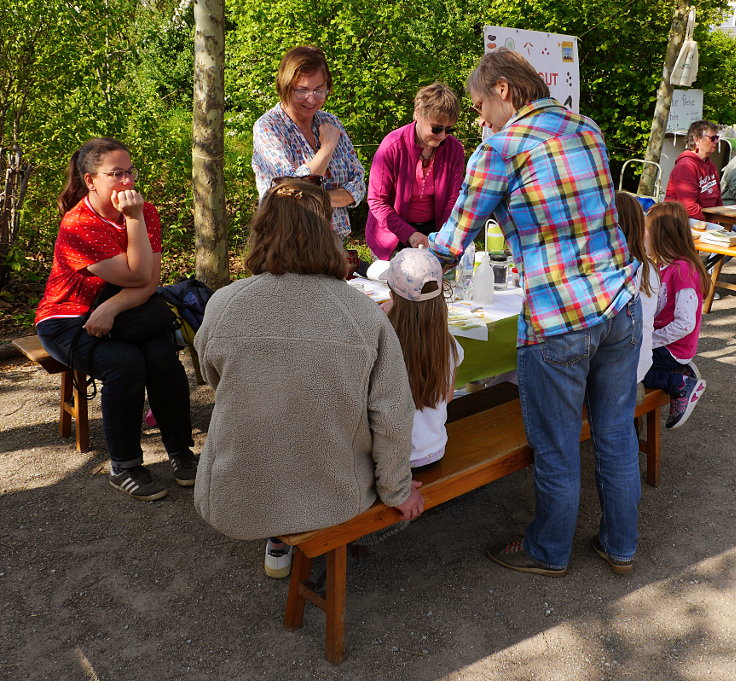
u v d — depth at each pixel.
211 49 4.75
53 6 5.12
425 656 2.40
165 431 3.34
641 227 2.85
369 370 2.01
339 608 2.32
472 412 3.42
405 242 4.03
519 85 2.34
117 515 3.17
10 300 5.60
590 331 2.39
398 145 3.94
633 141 9.09
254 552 2.95
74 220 3.08
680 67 7.64
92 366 3.13
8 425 3.94
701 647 2.44
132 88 6.60
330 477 2.10
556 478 2.62
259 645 2.45
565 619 2.57
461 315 3.04
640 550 2.97
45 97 5.45
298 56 3.46
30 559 2.87
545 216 2.32
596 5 8.52
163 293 3.77
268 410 1.98
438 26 7.96
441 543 3.02
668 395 3.36
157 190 6.78
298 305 1.95
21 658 2.38
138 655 2.40
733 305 6.24
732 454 3.75
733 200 7.45
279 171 3.60
